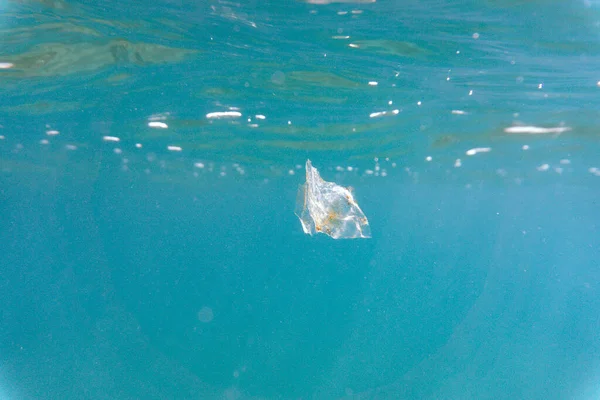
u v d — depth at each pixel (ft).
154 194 105.91
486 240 152.66
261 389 47.26
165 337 62.13
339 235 19.12
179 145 56.08
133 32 26.68
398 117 40.83
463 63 29.07
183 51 29.27
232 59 30.25
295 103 38.27
